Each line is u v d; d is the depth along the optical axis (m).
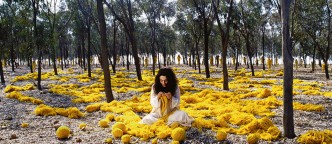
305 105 12.98
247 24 35.56
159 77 8.91
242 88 21.30
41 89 21.11
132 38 27.39
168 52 78.88
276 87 19.95
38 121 10.75
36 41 20.97
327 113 12.02
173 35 59.62
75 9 34.00
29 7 22.28
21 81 28.27
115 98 16.95
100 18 14.78
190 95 16.53
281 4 7.64
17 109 13.33
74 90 20.94
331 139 7.43
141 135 8.23
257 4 35.12
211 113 11.41
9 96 17.11
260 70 49.03
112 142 7.90
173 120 8.73
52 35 22.75
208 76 30.38
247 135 8.41
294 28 31.80
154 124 8.63
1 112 12.59
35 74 35.16
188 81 25.66
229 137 8.17
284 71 7.91
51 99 16.47
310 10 30.78
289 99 7.96
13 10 29.11
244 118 9.84
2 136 8.57
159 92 8.86
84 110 13.09
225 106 13.05
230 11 19.00
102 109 12.82
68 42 72.38
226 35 19.20
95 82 26.56
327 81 27.16
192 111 11.67
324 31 34.34
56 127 9.52
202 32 41.81
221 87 21.72
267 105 13.28
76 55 79.12
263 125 8.52
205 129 8.83
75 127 9.70
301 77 32.34
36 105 14.53
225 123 9.27
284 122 8.09
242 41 52.62
